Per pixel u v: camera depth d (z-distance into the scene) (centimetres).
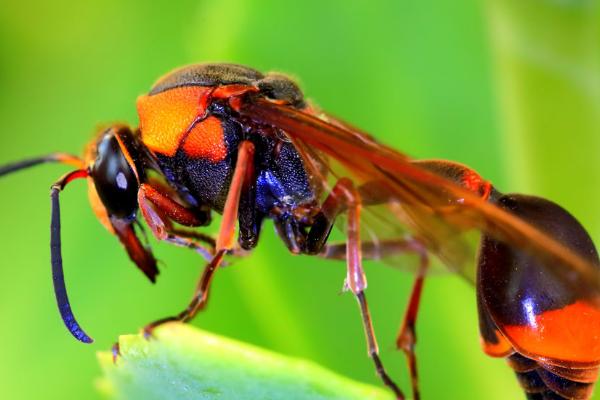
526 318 12
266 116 13
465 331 13
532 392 13
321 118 13
